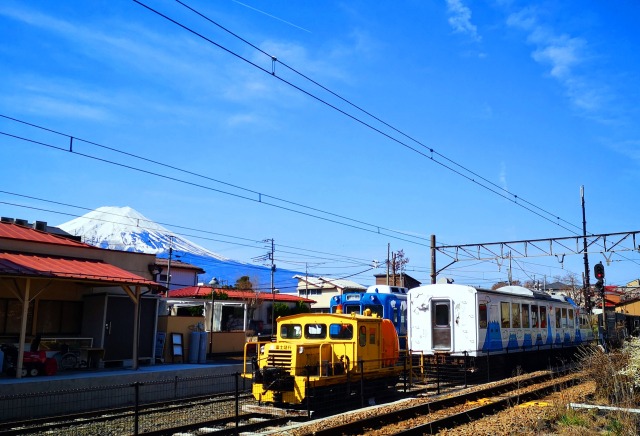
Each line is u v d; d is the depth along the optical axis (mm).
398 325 24656
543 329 26359
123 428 12852
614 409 11836
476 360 20641
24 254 19375
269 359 14539
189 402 16734
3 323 19453
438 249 33125
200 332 24453
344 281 66562
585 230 32781
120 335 21484
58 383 15516
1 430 11984
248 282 55344
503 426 11625
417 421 12578
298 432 11320
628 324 42656
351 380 15250
